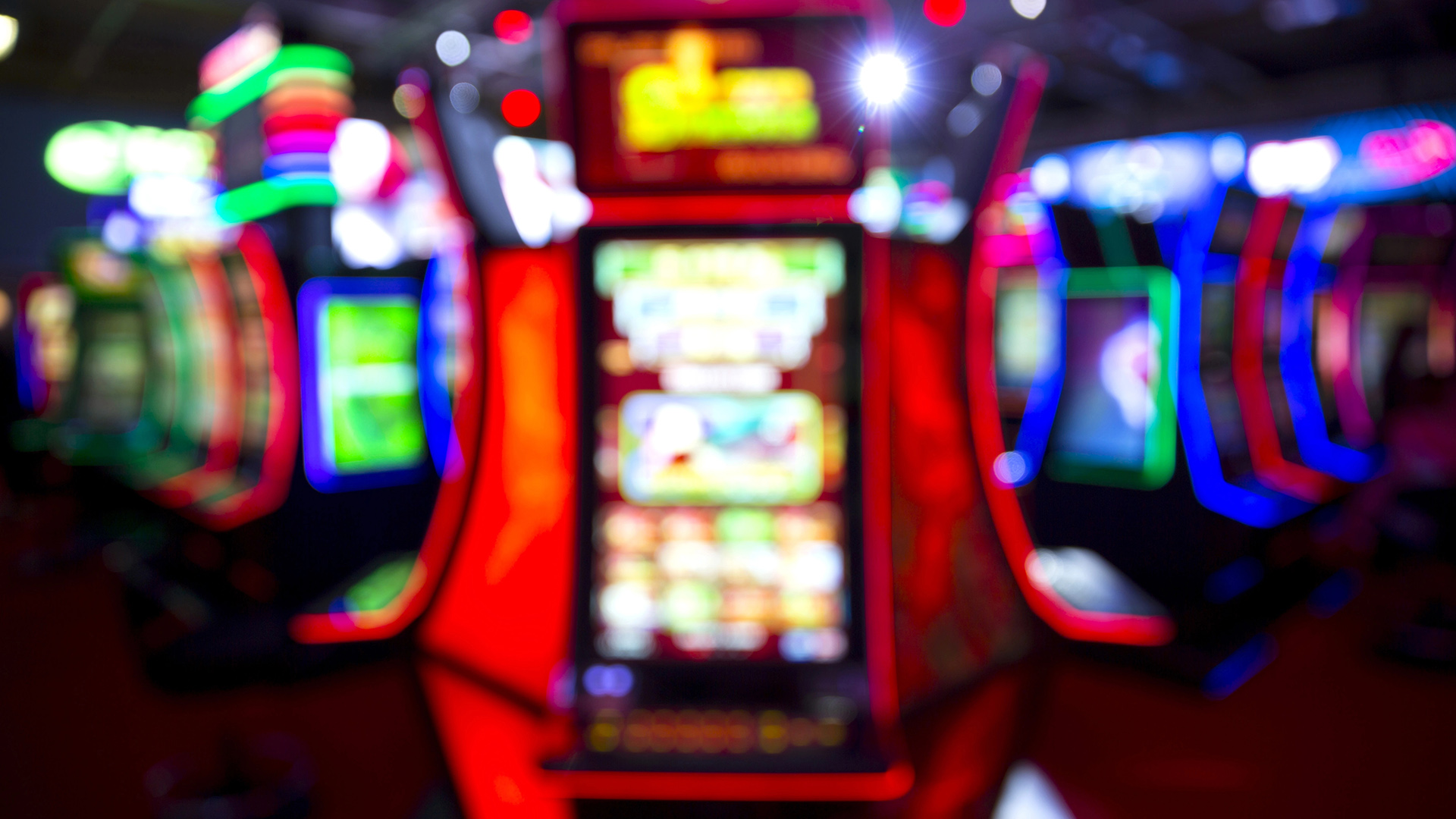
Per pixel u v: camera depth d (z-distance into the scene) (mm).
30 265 8125
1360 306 5711
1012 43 8227
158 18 7309
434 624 2199
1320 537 4949
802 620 1777
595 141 1757
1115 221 4066
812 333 1781
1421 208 5660
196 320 5309
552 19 1735
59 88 8180
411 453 4324
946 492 1976
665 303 1789
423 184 5441
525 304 1973
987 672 2072
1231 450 4098
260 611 3828
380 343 4246
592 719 1751
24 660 3916
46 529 5711
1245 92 9547
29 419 7074
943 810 2021
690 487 1796
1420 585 4676
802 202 1796
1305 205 4957
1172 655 3490
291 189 4043
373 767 2889
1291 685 3553
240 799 2559
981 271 1986
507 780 2076
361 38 7824
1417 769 2910
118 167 8086
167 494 4938
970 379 1993
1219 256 3883
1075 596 3818
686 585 1790
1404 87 8547
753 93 1739
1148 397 4031
